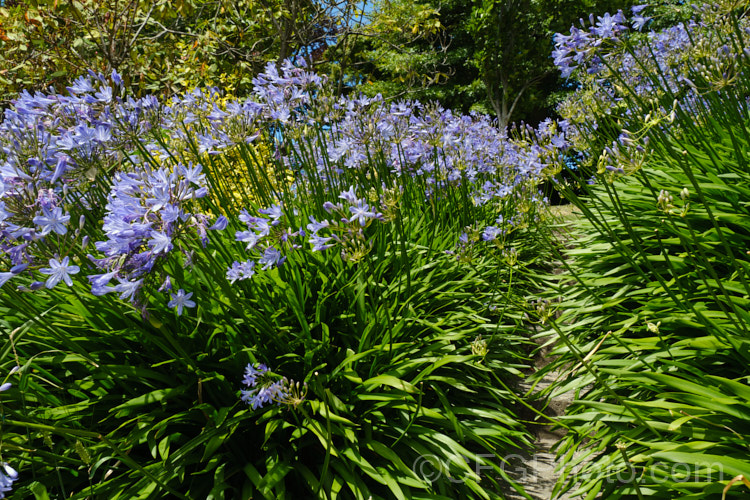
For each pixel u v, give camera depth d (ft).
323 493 6.84
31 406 7.23
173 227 5.60
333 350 9.27
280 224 7.95
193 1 22.88
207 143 9.20
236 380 8.25
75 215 8.17
